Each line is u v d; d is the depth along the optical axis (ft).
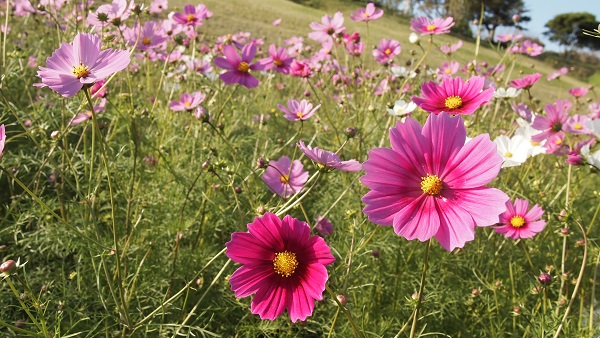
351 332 7.06
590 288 8.86
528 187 10.49
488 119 13.80
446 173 4.44
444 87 6.27
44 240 7.18
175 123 10.94
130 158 8.35
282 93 18.45
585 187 11.59
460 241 4.05
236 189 7.64
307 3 93.50
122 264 7.16
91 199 6.47
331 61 16.01
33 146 9.29
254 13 49.47
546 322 6.23
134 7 7.93
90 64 5.08
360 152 9.46
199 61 13.19
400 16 81.87
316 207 9.76
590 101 14.92
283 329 7.00
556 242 9.22
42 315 4.61
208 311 7.51
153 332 6.76
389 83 13.76
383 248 7.71
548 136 8.26
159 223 8.19
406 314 7.78
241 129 12.69
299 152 12.32
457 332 7.88
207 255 7.96
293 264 4.41
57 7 11.89
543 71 39.63
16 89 11.09
